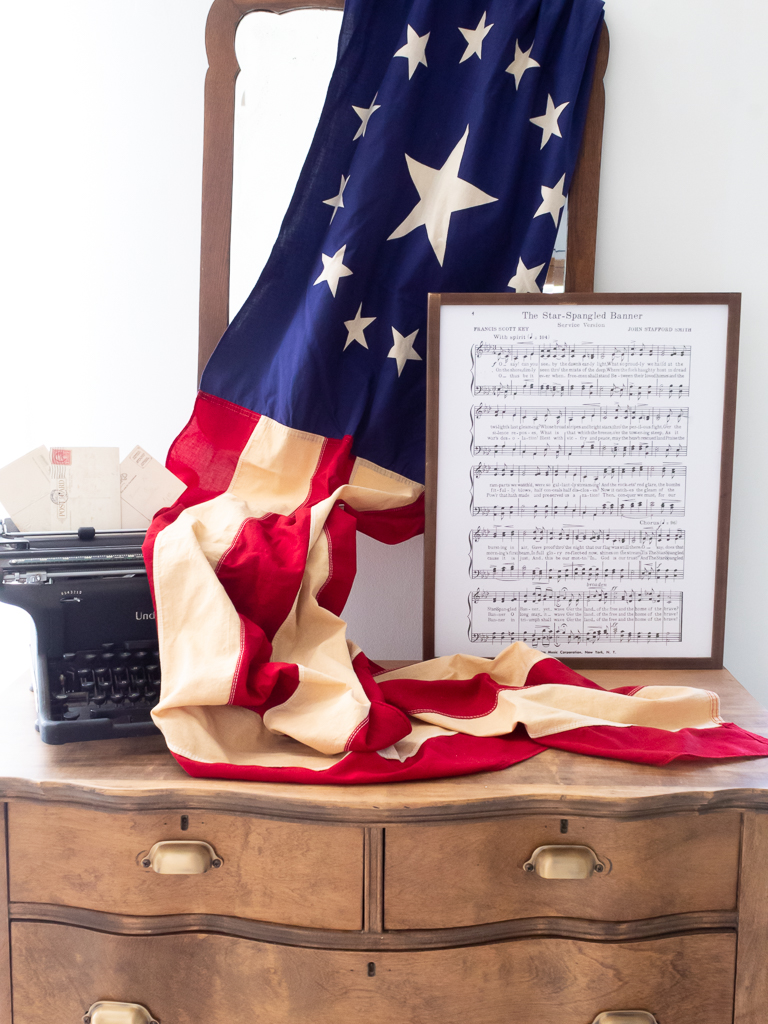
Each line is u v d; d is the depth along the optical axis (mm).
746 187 1313
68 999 958
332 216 1263
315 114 1293
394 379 1282
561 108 1250
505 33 1232
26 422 1416
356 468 1297
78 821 917
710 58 1284
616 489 1248
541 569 1256
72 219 1371
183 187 1357
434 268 1270
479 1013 940
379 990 927
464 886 912
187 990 945
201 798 894
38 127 1353
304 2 1269
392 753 953
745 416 1362
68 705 1012
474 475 1240
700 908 938
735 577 1400
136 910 928
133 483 1179
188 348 1392
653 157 1309
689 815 917
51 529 1152
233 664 928
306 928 920
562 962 938
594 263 1320
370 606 1434
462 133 1270
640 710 1048
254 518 1142
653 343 1225
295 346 1258
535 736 1001
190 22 1320
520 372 1227
